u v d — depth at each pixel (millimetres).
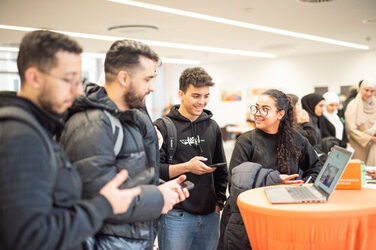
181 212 2416
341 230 1551
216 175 2645
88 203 1142
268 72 13852
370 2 5691
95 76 15320
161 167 2365
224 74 15094
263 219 1626
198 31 7957
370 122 5000
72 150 1374
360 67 11633
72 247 1160
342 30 8039
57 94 1159
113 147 1426
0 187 992
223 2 5605
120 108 1602
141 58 1562
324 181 1831
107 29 7500
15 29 7434
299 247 1585
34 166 1030
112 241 1470
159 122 2527
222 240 2354
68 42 1171
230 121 15078
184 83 2467
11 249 993
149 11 6094
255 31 8039
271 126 2434
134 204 1379
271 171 2211
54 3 5492
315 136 3590
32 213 996
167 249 2438
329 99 5250
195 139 2520
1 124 1047
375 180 2545
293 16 6602
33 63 1139
